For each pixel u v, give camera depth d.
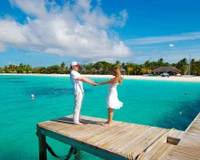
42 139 6.28
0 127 10.18
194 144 4.62
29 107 15.30
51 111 13.94
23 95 21.91
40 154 6.35
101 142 4.81
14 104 16.53
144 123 11.10
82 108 15.09
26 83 39.19
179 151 4.21
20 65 106.38
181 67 81.38
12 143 8.06
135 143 4.75
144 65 87.25
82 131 5.66
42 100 18.67
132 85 34.25
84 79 6.10
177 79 43.16
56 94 22.89
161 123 11.05
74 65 6.14
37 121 11.34
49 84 36.94
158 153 4.17
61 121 6.74
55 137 5.70
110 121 6.18
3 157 6.84
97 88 30.03
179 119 11.91
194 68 74.12
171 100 18.70
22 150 7.42
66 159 6.82
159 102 17.59
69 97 20.62
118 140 4.95
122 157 4.15
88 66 89.62
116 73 5.88
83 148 4.91
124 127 6.04
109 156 4.36
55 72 93.62
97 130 5.75
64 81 45.62
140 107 15.38
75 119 6.32
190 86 31.97
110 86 6.07
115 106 5.98
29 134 9.13
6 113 13.24
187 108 15.03
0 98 19.70
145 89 28.08
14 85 34.50
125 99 19.27
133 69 80.75
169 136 5.21
